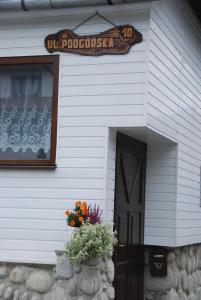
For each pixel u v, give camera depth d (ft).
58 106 24.40
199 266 33.65
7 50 25.20
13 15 25.04
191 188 30.66
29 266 23.79
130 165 26.61
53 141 24.27
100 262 22.29
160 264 27.91
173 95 27.37
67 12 24.48
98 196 23.58
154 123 24.49
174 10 27.48
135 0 23.21
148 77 23.65
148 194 28.22
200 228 32.35
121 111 23.72
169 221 27.81
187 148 29.96
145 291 28.19
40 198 24.16
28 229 24.11
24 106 25.27
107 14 24.13
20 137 25.12
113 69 23.95
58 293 22.45
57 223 23.88
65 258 22.43
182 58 28.99
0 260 24.02
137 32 23.79
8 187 24.52
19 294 23.61
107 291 22.99
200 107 33.06
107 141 23.75
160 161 28.22
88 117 24.04
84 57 24.31
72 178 23.94
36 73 25.31
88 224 22.03
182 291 29.91
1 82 25.68
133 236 26.96
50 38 24.71
